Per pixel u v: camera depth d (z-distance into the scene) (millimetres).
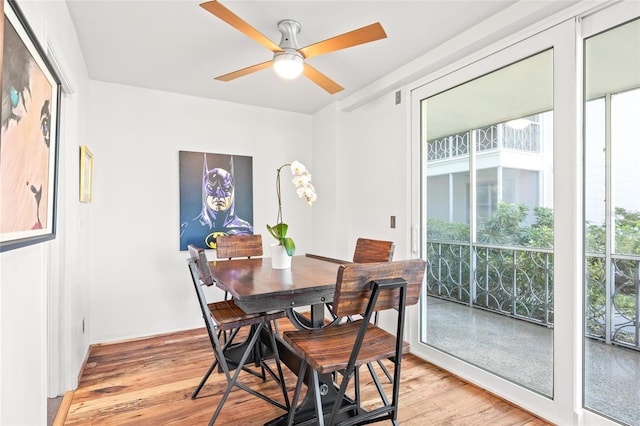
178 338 3156
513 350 2131
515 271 2129
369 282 1311
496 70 2193
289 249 2182
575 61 1771
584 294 1786
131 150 3174
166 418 1897
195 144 3461
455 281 2531
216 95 3453
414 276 1416
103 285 3055
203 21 2125
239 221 3660
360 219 3502
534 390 1985
